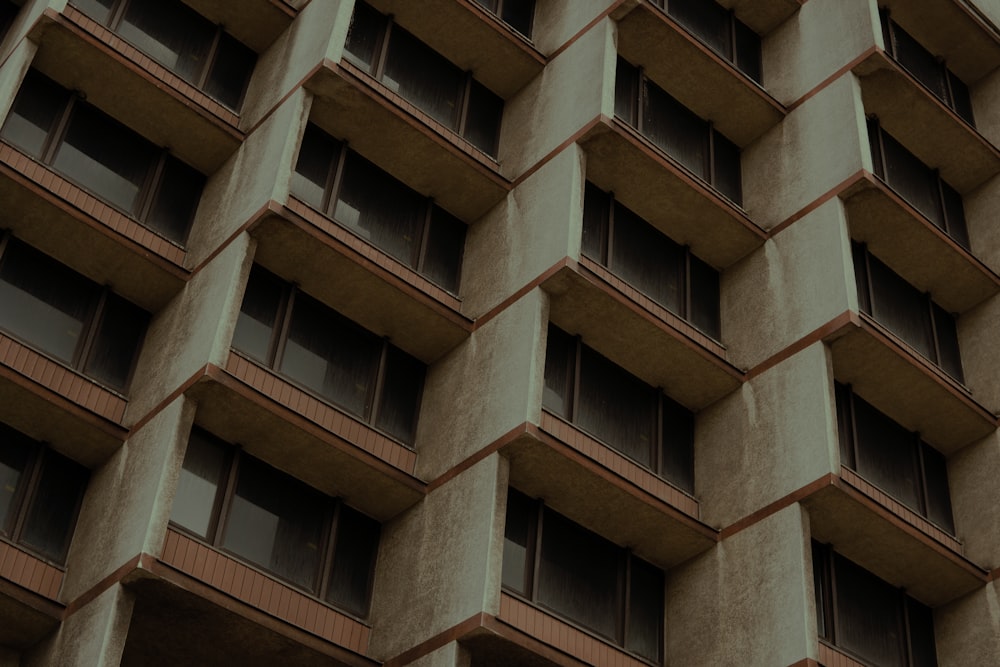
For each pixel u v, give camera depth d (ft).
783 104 121.39
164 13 108.88
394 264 102.42
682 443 106.73
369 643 89.30
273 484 92.38
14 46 99.71
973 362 119.55
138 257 95.14
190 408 86.02
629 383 107.24
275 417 88.48
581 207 102.01
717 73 118.42
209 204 102.37
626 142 106.32
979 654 103.50
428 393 101.19
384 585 92.02
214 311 90.12
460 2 112.98
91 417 88.33
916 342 118.11
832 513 97.91
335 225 100.12
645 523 97.81
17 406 87.35
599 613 96.27
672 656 96.99
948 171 129.59
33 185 92.07
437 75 115.85
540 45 119.65
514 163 111.14
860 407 112.57
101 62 99.45
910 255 118.11
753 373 106.01
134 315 97.30
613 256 110.11
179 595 79.25
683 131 120.57
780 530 95.61
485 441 92.48
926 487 112.06
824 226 108.99
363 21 113.19
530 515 96.53
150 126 102.78
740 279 113.39
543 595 94.02
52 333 92.58
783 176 116.47
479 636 82.79
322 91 101.86
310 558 91.35
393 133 105.09
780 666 89.56
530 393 91.81
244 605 81.51
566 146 106.42
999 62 136.67
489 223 108.58
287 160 96.53
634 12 114.01
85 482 89.92
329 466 92.32
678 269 113.91
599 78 108.68
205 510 87.86
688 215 112.06
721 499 101.60
